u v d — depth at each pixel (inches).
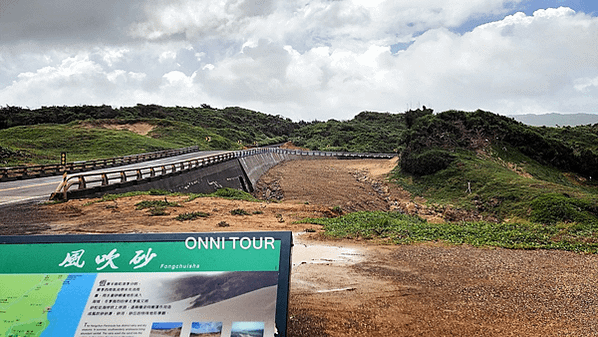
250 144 4527.6
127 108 4820.4
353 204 1654.8
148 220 721.0
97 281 165.3
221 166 1672.0
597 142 2615.7
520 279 417.7
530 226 692.7
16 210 775.7
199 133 4121.6
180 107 5743.1
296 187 1927.9
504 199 1515.7
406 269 450.9
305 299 354.9
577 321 319.0
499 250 543.8
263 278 164.9
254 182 2060.8
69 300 160.9
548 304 352.2
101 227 656.4
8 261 170.7
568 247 556.4
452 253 523.8
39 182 1245.7
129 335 151.9
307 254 516.4
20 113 4215.1
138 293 161.9
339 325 304.2
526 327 308.8
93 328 154.0
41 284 165.2
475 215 1498.5
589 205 1291.8
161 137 3752.5
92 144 2915.8
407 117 2571.4
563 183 1943.9
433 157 1909.4
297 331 290.4
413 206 1660.9
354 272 436.8
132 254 171.6
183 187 1285.7
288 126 6392.7
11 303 161.0
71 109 4483.3
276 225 719.1
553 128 2918.3
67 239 175.5
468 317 325.4
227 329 154.0
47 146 2748.5
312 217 834.2
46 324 155.7
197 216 765.9
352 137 4891.7
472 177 1744.6
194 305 158.7
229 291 161.9
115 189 1003.9
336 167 2662.4
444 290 384.8
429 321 317.1
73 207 808.3
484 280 414.9
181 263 169.0
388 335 292.4
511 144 2118.6
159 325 154.1
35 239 175.5
